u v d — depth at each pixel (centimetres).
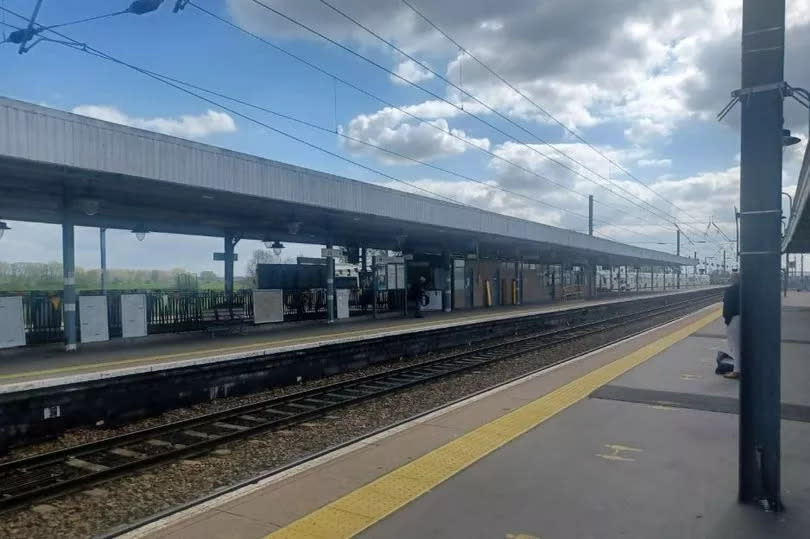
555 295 4569
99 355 1270
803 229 2367
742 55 445
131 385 976
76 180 1298
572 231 3675
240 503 479
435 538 411
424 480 525
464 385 1231
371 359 1543
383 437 664
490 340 2134
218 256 2238
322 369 1376
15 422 827
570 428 691
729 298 1024
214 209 1803
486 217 2664
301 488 511
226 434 838
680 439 641
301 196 1664
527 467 555
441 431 686
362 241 2961
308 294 2214
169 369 1031
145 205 1692
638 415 752
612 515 443
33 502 588
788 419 721
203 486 636
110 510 570
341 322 2236
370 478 534
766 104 438
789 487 491
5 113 1016
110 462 741
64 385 883
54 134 1089
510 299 3797
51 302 1516
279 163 1591
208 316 1736
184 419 951
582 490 495
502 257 3791
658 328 2067
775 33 436
